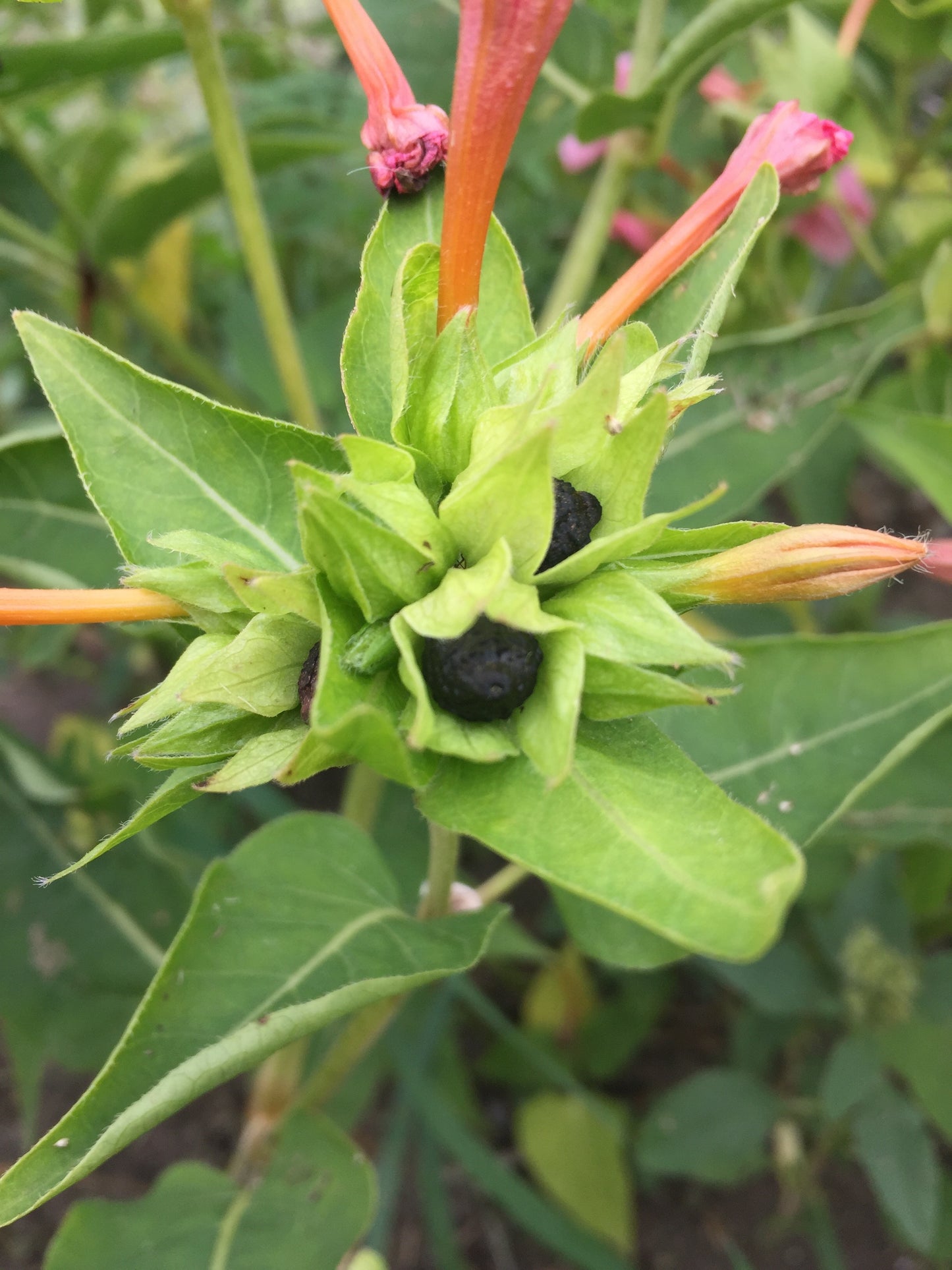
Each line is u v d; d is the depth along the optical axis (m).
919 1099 0.14
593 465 0.06
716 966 0.15
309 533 0.06
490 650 0.06
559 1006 0.17
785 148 0.08
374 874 0.10
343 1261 0.12
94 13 0.17
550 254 0.19
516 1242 0.16
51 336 0.08
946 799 0.13
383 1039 0.15
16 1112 0.17
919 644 0.11
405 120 0.08
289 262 0.21
